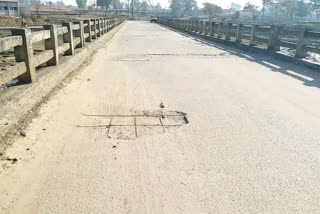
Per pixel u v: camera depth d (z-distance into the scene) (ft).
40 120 15.94
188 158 12.44
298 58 33.60
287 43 37.14
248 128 15.43
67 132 14.67
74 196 10.02
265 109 18.24
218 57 39.22
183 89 22.66
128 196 10.05
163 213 9.31
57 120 16.07
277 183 10.84
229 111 17.85
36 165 11.74
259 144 13.70
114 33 81.92
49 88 20.53
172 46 52.65
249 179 11.06
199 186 10.62
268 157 12.59
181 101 19.69
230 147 13.39
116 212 9.32
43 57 20.03
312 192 10.35
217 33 63.41
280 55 36.96
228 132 14.94
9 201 9.72
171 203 9.75
